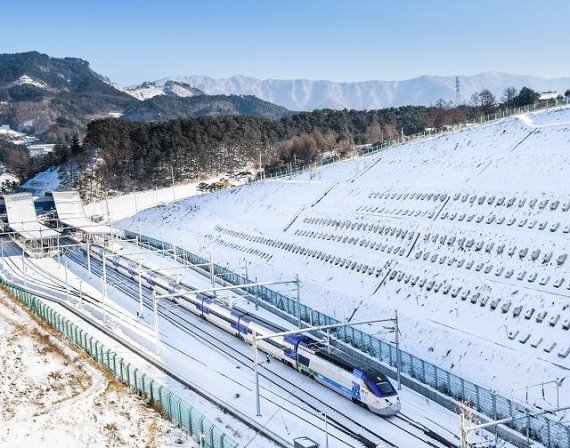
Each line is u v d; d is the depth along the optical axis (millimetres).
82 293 81750
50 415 44062
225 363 56688
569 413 41719
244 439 41750
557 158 75250
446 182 85625
